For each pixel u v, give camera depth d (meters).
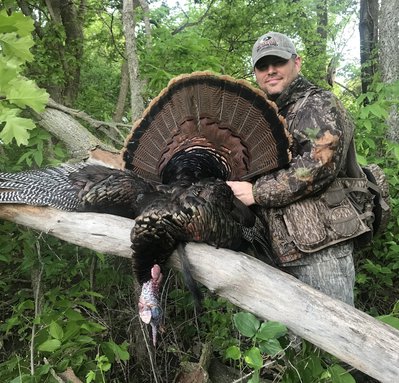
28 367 1.38
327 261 1.46
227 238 1.25
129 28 2.05
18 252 2.06
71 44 3.22
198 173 1.35
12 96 1.20
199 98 1.35
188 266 1.20
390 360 1.05
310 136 1.36
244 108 1.35
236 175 1.42
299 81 1.48
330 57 4.87
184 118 1.38
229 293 1.21
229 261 1.19
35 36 3.11
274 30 3.47
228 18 3.21
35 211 1.38
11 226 1.87
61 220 1.35
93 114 3.27
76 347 1.43
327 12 5.29
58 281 1.89
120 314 1.84
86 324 1.42
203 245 1.23
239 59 3.20
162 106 1.39
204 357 1.62
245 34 3.33
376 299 2.10
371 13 5.20
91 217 1.33
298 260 1.46
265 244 1.51
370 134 2.08
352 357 1.09
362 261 2.11
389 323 1.23
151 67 2.10
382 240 2.12
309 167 1.34
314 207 1.43
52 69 2.80
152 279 1.25
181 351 1.71
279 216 1.46
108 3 3.61
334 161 1.36
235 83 1.33
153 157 1.44
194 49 2.12
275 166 1.37
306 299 1.13
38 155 1.82
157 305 1.25
